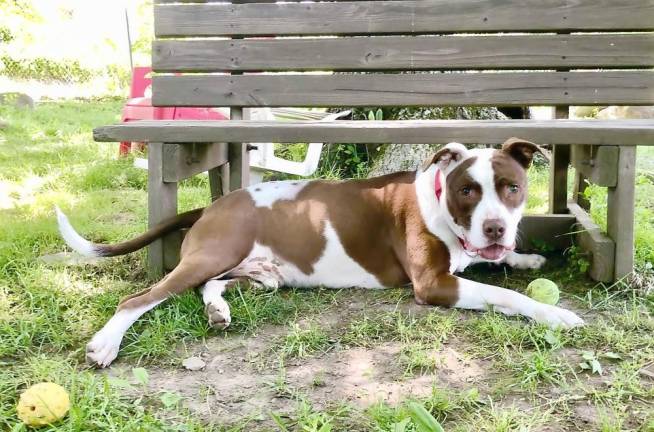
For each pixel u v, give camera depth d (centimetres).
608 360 165
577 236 221
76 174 351
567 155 238
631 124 201
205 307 187
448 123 205
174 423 144
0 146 434
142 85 438
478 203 183
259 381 160
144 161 339
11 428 141
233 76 243
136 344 176
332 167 335
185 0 245
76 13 835
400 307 194
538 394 152
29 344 175
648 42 232
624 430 139
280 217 206
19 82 789
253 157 312
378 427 139
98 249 204
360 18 241
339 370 164
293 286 209
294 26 243
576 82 235
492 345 172
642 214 237
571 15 235
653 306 189
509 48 236
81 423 142
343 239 204
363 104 241
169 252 215
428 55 239
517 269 218
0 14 777
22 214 280
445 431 141
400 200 202
